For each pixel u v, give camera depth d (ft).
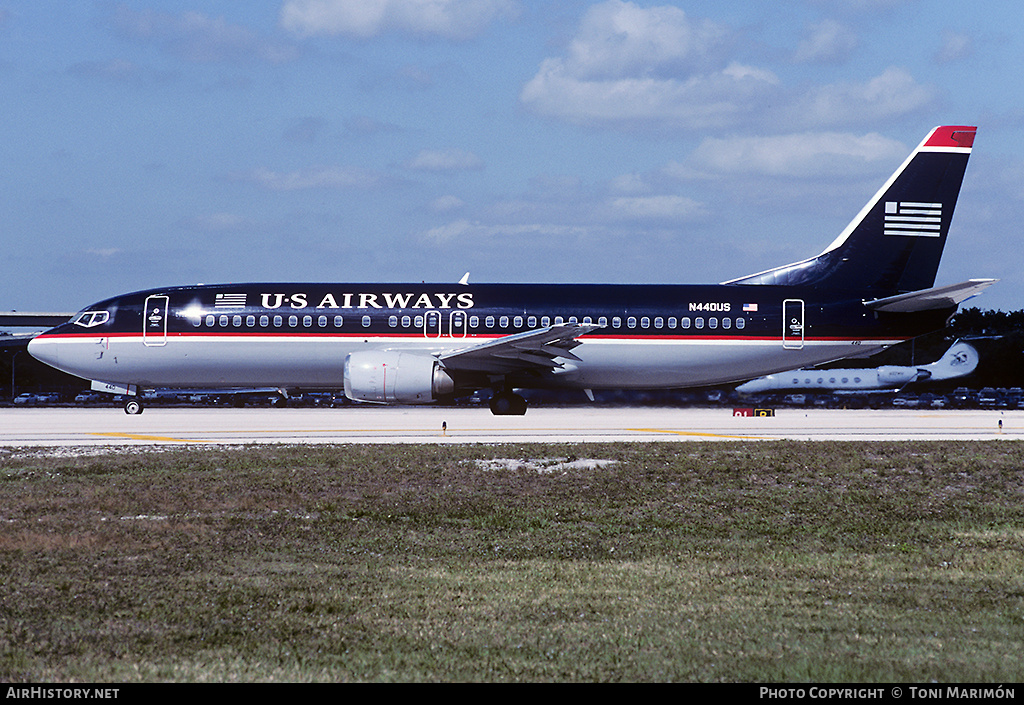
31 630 82.38
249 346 333.42
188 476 175.42
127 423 314.96
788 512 146.92
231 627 83.76
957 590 98.84
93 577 102.68
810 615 88.33
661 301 337.52
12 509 142.92
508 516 141.69
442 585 100.22
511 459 198.90
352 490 161.68
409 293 338.13
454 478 174.09
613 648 77.36
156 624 84.53
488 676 70.54
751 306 336.70
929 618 87.25
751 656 75.05
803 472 184.65
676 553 118.52
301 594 95.81
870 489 168.55
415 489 163.32
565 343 316.60
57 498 151.94
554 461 196.44
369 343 332.39
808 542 125.70
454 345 331.98
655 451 213.05
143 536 124.67
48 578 102.17
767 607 91.40
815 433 276.21
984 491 167.63
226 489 160.97
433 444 229.25
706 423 319.47
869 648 77.10
